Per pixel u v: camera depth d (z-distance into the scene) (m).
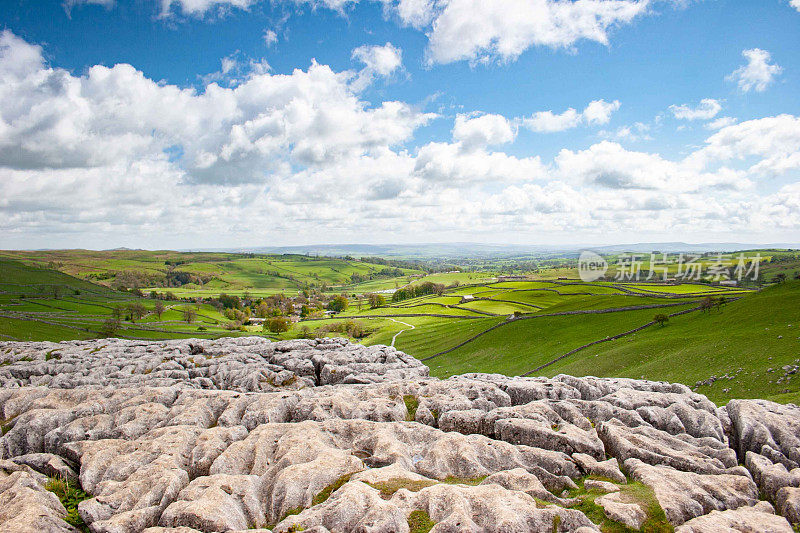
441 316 147.12
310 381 40.47
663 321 82.06
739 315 71.44
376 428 23.23
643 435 21.36
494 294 175.50
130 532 15.47
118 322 127.69
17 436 23.89
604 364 68.50
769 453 19.44
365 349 53.25
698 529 13.31
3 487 18.05
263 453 20.94
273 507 16.75
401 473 17.84
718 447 20.53
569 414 24.59
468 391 30.23
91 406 27.55
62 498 18.23
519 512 14.05
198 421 26.06
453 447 20.45
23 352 51.22
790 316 62.25
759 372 46.62
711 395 46.22
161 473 18.52
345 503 14.84
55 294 180.88
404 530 13.86
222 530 14.81
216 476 18.22
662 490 15.77
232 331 149.00
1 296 167.62
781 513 15.02
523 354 86.12
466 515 13.84
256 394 30.38
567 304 115.81
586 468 18.73
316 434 22.67
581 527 13.47
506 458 19.53
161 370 41.56
